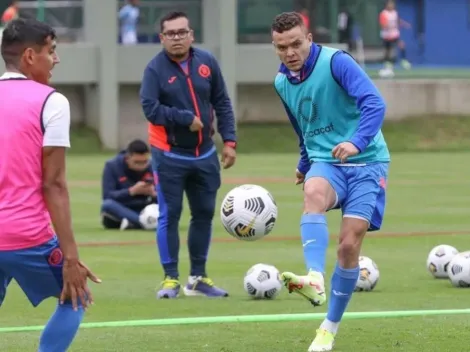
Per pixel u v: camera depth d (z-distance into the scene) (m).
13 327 16.75
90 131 65.81
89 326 16.55
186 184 19.75
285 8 67.44
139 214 31.45
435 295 19.48
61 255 11.80
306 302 18.94
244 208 16.12
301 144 15.33
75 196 40.97
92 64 63.97
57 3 64.38
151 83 19.25
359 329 15.93
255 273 19.30
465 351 14.35
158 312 17.94
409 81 70.44
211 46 66.12
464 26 100.50
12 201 11.59
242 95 68.69
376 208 14.45
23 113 11.57
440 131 68.81
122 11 66.19
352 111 14.46
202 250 19.83
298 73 14.48
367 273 19.97
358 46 76.38
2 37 12.01
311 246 13.85
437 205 37.28
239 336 15.62
